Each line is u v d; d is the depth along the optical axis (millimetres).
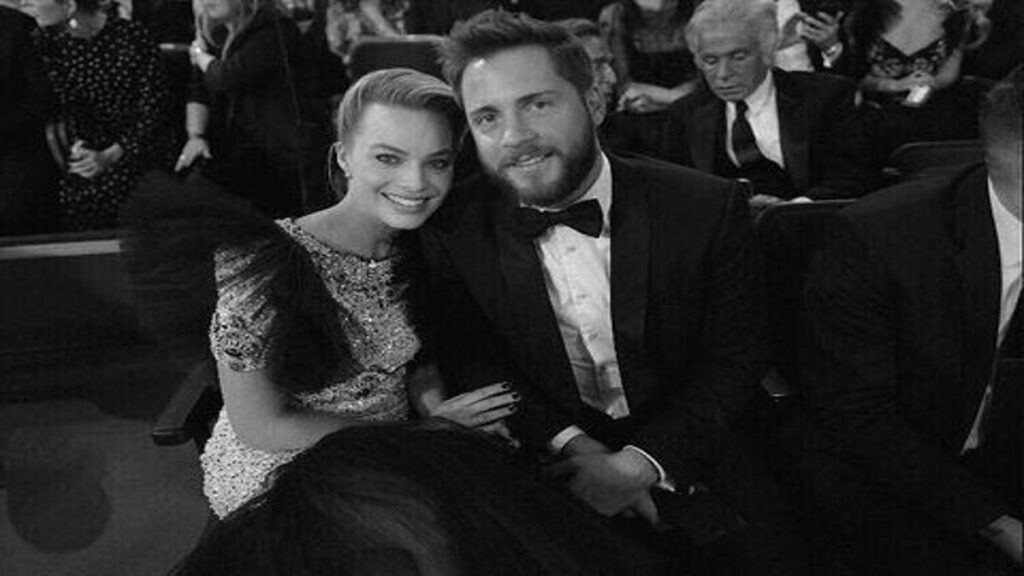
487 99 1534
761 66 2873
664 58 3660
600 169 1677
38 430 3191
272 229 1501
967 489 1616
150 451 3064
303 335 1538
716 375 1735
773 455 1917
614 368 1758
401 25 3984
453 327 1783
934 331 1625
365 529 369
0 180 3586
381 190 1601
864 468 1769
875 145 3295
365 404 1703
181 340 1559
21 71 3602
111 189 3674
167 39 4312
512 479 408
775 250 1991
